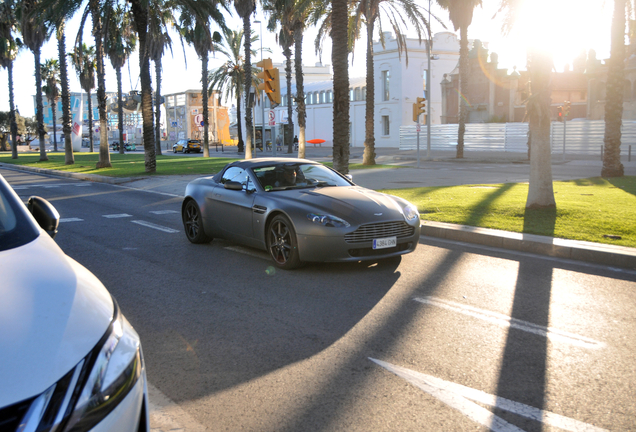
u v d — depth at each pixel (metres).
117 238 8.94
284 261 6.55
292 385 3.47
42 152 37.84
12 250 2.28
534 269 6.57
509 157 35.69
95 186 18.94
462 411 3.11
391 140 59.78
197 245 8.27
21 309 1.83
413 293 5.55
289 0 24.84
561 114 31.94
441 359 3.87
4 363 1.59
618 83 17.58
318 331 4.48
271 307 5.14
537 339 4.26
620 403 3.20
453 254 7.46
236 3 32.91
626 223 8.80
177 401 3.27
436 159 34.50
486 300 5.30
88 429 1.58
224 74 47.25
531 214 9.87
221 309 5.11
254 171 7.41
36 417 1.50
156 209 12.71
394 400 3.24
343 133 13.49
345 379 3.55
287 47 45.53
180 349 4.12
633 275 6.25
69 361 1.66
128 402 1.74
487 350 4.04
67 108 31.98
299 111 33.22
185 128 100.00
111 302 2.10
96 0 22.42
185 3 22.23
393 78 58.84
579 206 10.68
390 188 15.34
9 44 40.88
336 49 13.32
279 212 6.59
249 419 3.04
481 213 10.14
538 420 3.01
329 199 6.55
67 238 8.98
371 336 4.34
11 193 2.68
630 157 30.17
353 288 5.76
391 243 6.29
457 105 52.75
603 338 4.27
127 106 56.28
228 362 3.86
